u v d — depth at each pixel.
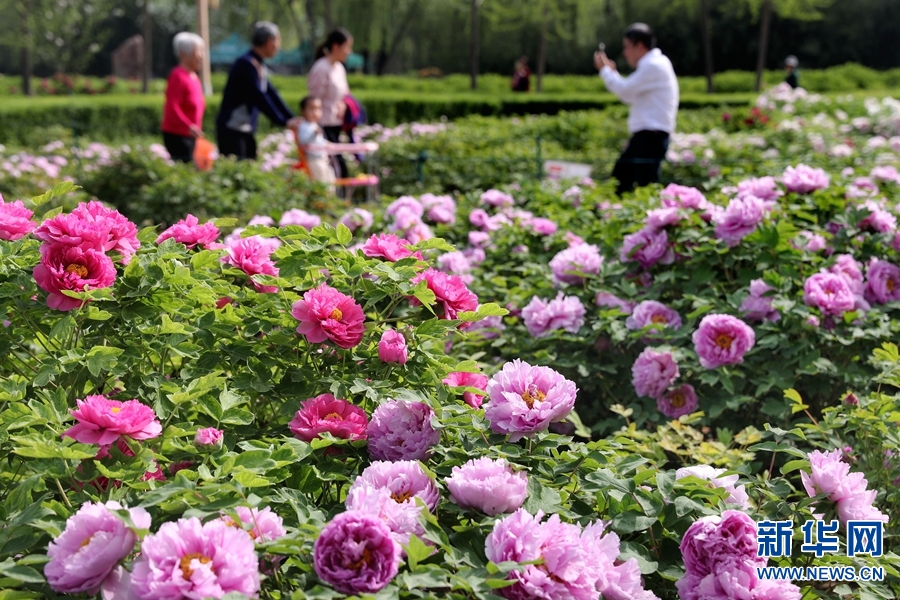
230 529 1.44
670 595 1.88
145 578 1.38
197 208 6.99
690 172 9.32
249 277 2.35
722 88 35.53
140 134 16.69
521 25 40.62
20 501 1.62
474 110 22.48
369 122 20.61
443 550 1.59
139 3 46.38
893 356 2.77
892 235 3.45
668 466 2.96
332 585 1.44
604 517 1.84
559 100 23.61
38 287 2.02
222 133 8.07
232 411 1.88
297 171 7.35
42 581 1.42
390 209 4.46
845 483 1.94
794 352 3.00
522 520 1.55
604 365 3.36
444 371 2.14
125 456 1.78
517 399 1.90
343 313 2.02
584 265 3.50
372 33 39.59
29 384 2.08
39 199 2.28
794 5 34.78
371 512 1.56
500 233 4.57
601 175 10.47
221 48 42.03
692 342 3.22
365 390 1.99
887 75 33.56
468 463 1.74
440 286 2.13
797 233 3.32
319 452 1.95
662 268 3.56
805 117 14.86
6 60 41.31
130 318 2.04
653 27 42.47
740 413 3.22
